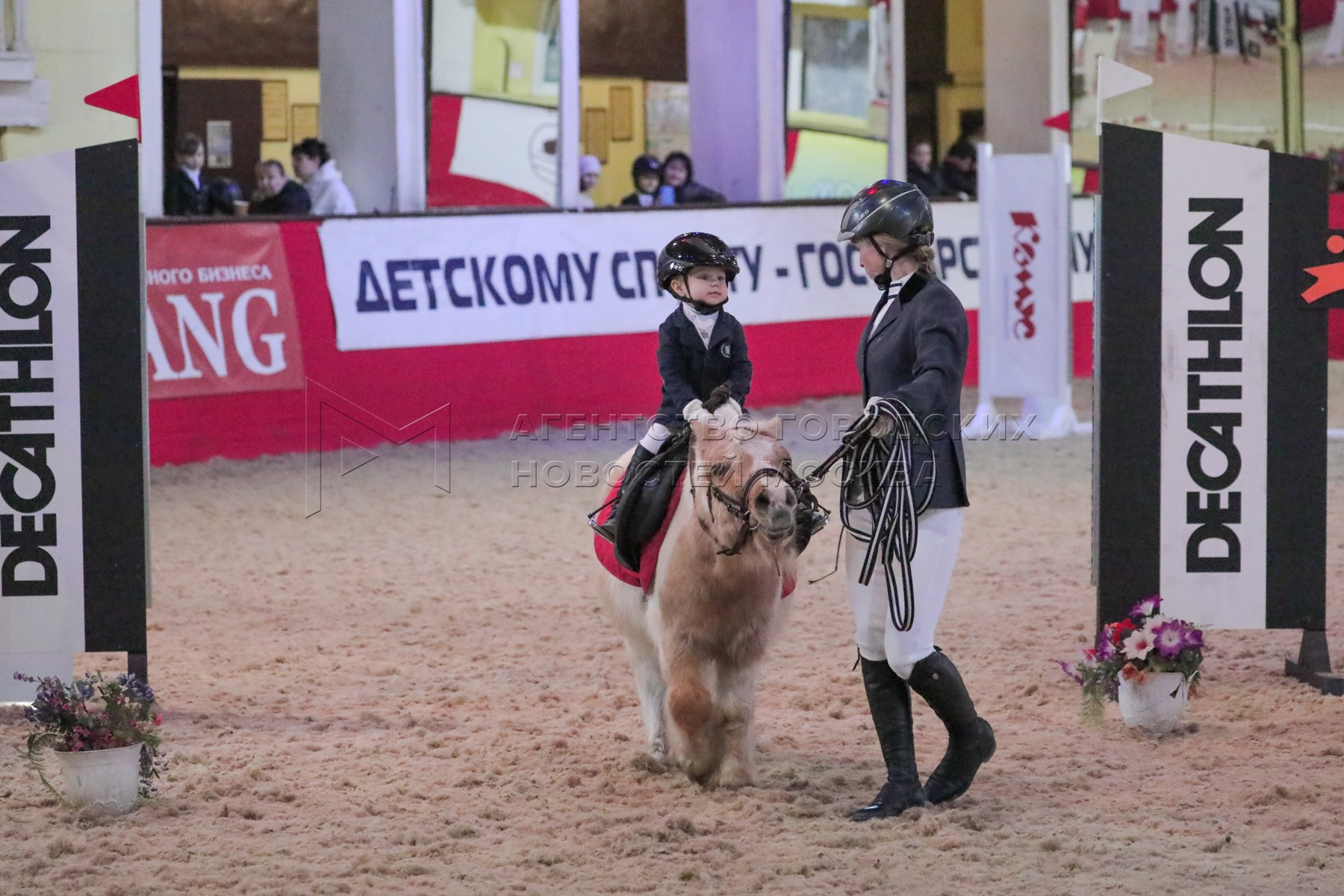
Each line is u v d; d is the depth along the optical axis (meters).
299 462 18.14
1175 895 6.05
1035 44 25.02
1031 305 20.62
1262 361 9.32
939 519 6.98
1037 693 9.49
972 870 6.37
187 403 17.67
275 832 6.96
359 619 11.68
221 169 24.34
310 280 18.52
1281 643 10.84
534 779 7.78
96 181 8.13
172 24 23.67
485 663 10.37
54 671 8.69
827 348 22.72
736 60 24.00
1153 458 9.35
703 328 7.83
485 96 22.81
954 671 7.20
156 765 7.74
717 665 7.47
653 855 6.59
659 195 22.62
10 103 18.33
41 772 7.39
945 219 23.59
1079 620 11.48
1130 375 9.31
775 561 6.73
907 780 7.15
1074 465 18.75
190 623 11.50
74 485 8.26
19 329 8.17
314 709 9.20
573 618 11.74
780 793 7.46
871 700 7.29
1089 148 26.91
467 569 13.52
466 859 6.56
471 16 22.36
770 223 22.16
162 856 6.61
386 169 20.78
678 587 7.15
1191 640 8.49
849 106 25.06
